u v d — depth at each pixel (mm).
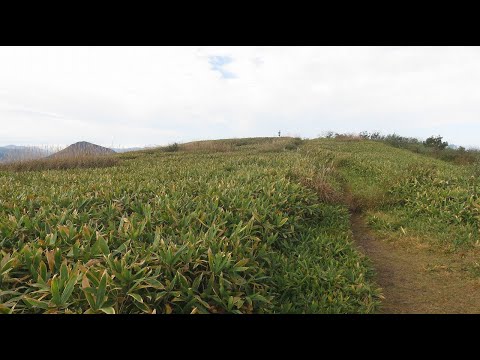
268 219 5770
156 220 4992
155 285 2992
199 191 7137
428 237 6391
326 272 4711
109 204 5914
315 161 13688
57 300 2684
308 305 3977
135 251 3684
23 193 6473
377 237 6953
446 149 24594
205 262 3693
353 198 9125
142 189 7211
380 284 4992
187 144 27766
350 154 16422
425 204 7691
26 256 3457
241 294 3512
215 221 4988
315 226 6801
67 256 3627
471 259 5504
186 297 3135
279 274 4559
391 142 26812
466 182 8453
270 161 12797
